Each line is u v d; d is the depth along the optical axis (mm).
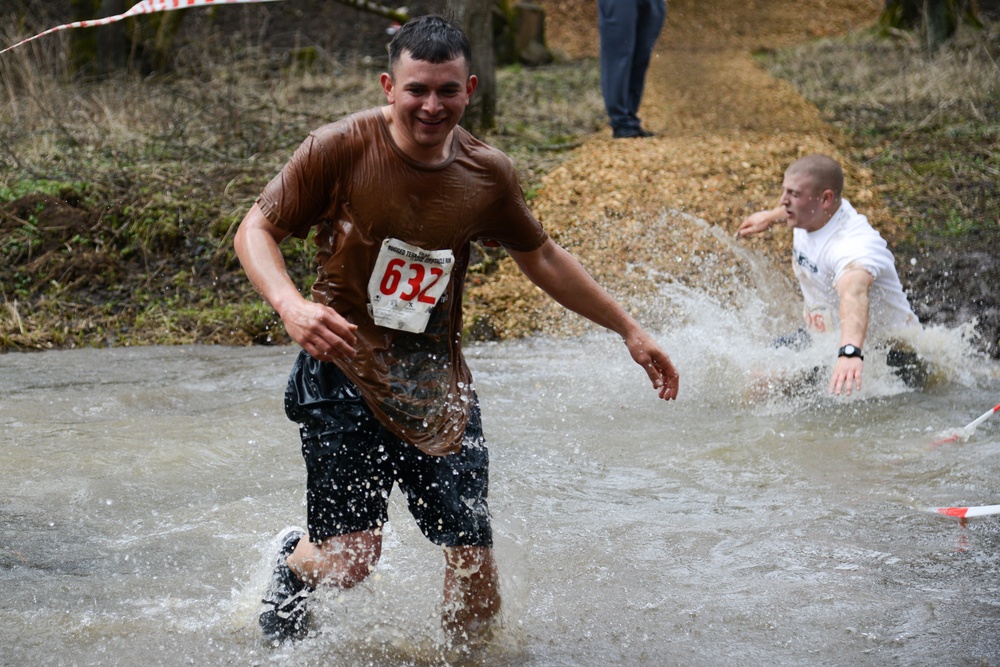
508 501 6086
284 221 4156
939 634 4535
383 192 4121
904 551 5398
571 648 4461
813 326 8281
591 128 15805
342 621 4590
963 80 17109
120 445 6984
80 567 5219
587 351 9578
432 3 23234
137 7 6746
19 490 6203
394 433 4254
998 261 10938
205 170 13266
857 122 15703
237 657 4336
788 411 7809
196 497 6172
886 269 7926
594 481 6461
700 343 8930
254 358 9562
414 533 5598
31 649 4375
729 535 5621
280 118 15094
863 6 26875
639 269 11008
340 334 3836
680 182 12695
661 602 4863
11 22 17844
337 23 22484
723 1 26531
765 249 11289
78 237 11750
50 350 9945
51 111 15164
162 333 10406
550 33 25359
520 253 4613
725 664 4336
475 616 4488
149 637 4488
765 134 14695
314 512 4312
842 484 6355
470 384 4543
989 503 6023
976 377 8695
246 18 21547
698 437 7262
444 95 3992
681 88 18703
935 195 12734
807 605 4820
